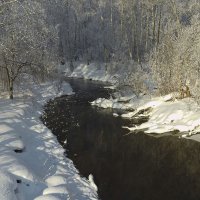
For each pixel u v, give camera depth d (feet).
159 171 55.88
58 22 188.85
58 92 116.98
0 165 45.21
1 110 77.15
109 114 90.22
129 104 96.02
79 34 193.67
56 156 58.59
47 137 67.41
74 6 189.37
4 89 96.58
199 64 80.79
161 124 76.64
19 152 53.67
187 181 52.60
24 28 85.15
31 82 112.06
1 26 81.92
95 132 74.90
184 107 78.64
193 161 59.72
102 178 53.01
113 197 47.21
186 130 72.28
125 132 75.10
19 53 87.25
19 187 41.24
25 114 78.07
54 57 116.78
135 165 58.18
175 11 98.07
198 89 78.13
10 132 59.31
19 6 81.25
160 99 88.12
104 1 176.45
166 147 65.98
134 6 150.71
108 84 140.67
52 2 184.75
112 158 60.85
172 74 87.71
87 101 106.22
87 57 176.86
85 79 159.74
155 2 127.34
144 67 115.14
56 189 42.93
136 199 46.91
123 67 145.07
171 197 47.73
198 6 108.17
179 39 86.74
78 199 43.65
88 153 62.75
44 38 98.53
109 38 172.65
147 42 138.82
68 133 73.77
